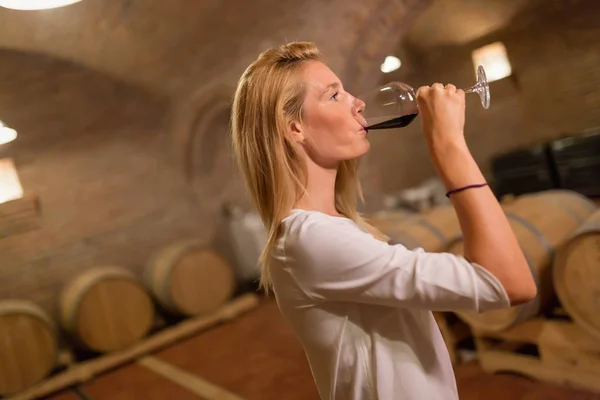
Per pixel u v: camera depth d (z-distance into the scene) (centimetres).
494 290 82
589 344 252
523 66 654
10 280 507
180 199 622
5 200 506
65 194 543
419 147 743
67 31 427
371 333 98
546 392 262
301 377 350
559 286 251
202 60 534
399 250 91
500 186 629
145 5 417
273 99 105
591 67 603
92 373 463
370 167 670
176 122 605
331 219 98
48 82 505
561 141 570
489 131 707
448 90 95
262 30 504
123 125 577
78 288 494
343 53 520
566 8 592
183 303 533
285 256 99
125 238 580
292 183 105
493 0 593
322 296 96
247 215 629
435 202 666
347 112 106
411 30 648
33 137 520
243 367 397
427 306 87
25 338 450
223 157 654
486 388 280
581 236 239
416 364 99
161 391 392
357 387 97
